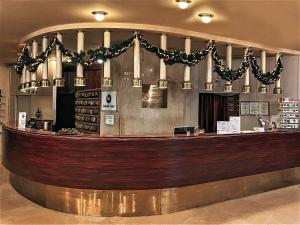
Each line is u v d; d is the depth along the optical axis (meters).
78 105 8.47
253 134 5.83
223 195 5.49
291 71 8.37
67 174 4.63
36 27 5.80
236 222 4.45
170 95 7.73
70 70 9.37
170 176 4.73
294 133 6.69
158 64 7.45
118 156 4.55
